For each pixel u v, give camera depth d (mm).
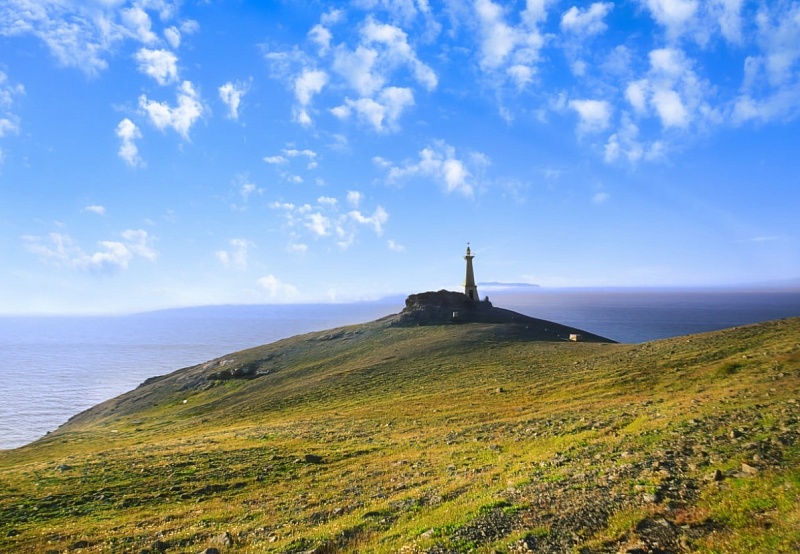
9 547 18578
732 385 34469
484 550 13625
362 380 69000
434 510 18297
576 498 16516
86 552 17844
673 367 46125
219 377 95875
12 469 33906
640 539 12891
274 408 62500
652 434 24391
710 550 11734
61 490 25859
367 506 20516
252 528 19188
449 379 62844
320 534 17188
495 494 18578
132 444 50906
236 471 29078
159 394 96875
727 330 58375
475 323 110750
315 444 36938
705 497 14891
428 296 132875
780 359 38844
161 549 17828
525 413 39875
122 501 24156
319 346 107688
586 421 31844
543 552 12984
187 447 38469
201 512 22125
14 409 156375
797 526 11844
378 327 115188
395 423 43094
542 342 83375
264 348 116625
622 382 45000
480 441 32062
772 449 18250
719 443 20406
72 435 70875
